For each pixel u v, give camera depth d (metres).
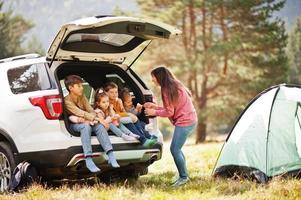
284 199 6.48
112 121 7.64
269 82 32.59
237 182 7.55
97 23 7.33
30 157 7.33
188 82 34.09
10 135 7.50
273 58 33.19
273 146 7.94
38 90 7.46
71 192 6.93
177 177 8.29
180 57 33.59
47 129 7.24
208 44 34.09
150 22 7.91
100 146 7.45
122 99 8.16
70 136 7.27
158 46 34.12
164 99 7.84
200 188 7.47
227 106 32.59
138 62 34.16
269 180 7.75
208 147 15.72
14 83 7.75
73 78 7.56
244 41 32.69
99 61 8.25
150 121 8.16
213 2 32.97
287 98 8.15
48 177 7.67
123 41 8.25
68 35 7.48
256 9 33.38
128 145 7.65
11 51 47.81
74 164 7.28
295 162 7.86
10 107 7.57
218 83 33.97
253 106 8.37
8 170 7.62
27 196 6.77
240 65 33.50
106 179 8.52
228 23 33.97
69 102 7.44
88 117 7.37
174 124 7.92
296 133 8.05
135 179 8.47
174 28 8.17
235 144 8.29
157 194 6.97
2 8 47.94
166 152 14.04
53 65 7.61
